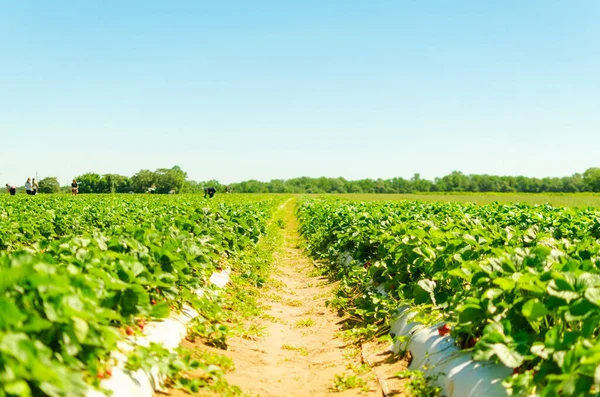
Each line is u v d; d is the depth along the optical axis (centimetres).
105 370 506
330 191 19225
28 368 369
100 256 680
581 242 1020
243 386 690
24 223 1338
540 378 487
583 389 418
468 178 16575
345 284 1264
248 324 1024
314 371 802
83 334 442
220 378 665
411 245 988
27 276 446
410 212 2086
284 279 1659
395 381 700
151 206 2580
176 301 843
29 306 450
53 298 452
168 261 789
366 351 858
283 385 730
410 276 1011
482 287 673
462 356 641
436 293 823
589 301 496
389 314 941
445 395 616
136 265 652
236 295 1196
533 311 529
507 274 643
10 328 392
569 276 556
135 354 559
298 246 2589
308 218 3145
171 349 668
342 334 976
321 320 1123
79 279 527
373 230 1437
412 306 895
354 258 1440
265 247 2173
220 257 1312
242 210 2312
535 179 15650
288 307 1275
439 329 728
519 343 532
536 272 598
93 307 495
